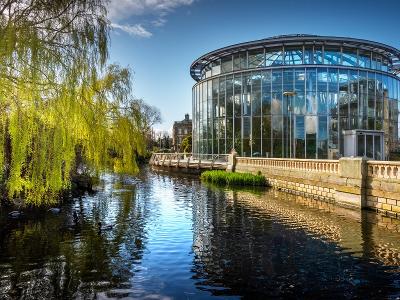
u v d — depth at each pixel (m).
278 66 38.28
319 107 37.41
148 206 20.03
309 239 12.62
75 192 23.45
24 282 8.80
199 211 18.45
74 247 11.73
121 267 9.93
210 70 46.69
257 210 18.59
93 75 11.39
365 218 15.76
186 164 46.31
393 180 15.44
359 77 38.41
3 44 9.16
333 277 9.11
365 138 37.06
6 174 11.70
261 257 10.77
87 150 17.69
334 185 20.03
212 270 9.73
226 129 42.12
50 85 10.41
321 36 36.66
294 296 8.08
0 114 10.13
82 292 8.27
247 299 7.96
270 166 29.89
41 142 10.95
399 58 42.09
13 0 9.67
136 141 23.48
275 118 38.38
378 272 9.40
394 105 41.50
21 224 14.66
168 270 9.73
